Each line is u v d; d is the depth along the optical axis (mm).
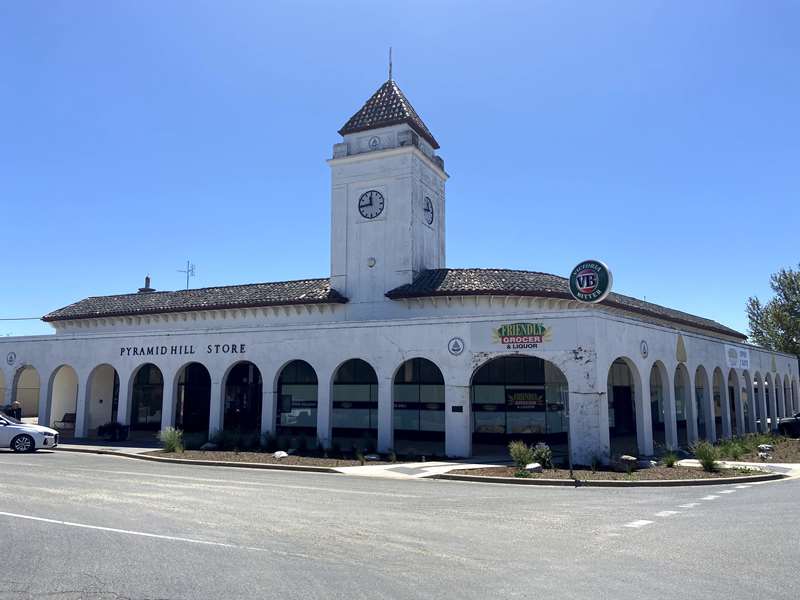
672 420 24578
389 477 17266
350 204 30281
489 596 6340
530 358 27578
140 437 31438
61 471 17266
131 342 29375
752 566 7535
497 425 27625
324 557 7871
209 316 31844
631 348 22016
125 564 7461
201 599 6227
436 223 31969
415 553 8117
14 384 32531
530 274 28062
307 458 21109
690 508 11883
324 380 24500
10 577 6930
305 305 29703
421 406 28719
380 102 31531
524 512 11336
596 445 19359
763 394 37562
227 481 15711
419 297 26859
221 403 26891
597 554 8109
